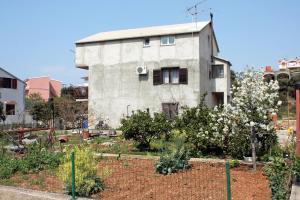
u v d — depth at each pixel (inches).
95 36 1400.1
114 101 1291.8
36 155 499.8
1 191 375.9
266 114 432.8
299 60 2541.8
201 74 1206.9
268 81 457.4
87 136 914.7
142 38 1262.3
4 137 676.7
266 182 367.6
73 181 329.7
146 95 1247.5
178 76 1214.9
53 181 410.0
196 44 1190.9
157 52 1240.8
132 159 515.2
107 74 1309.1
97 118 1269.7
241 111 432.5
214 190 338.6
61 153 518.0
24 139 782.5
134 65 1269.7
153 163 478.0
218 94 1374.3
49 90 2522.1
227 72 1301.7
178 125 586.6
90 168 353.7
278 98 439.2
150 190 350.3
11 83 1628.9
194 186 355.9
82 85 2095.2
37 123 1371.8
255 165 427.5
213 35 1386.6
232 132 466.9
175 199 318.0
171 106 1206.9
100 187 352.5
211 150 534.9
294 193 308.8
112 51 1305.4
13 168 468.4
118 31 1435.8
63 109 1210.6
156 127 605.3
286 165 356.5
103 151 621.6
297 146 422.6
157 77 1235.2
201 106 584.4
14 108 1621.6
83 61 1349.7
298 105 425.7
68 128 1234.6
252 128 432.8
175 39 1218.0
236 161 449.4
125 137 634.2
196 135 522.3
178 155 434.0
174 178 392.8
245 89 424.5
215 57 1316.4
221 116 464.8
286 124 958.4
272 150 478.6
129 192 347.3
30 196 350.3
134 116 635.5
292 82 1724.9
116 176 410.9
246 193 326.6
